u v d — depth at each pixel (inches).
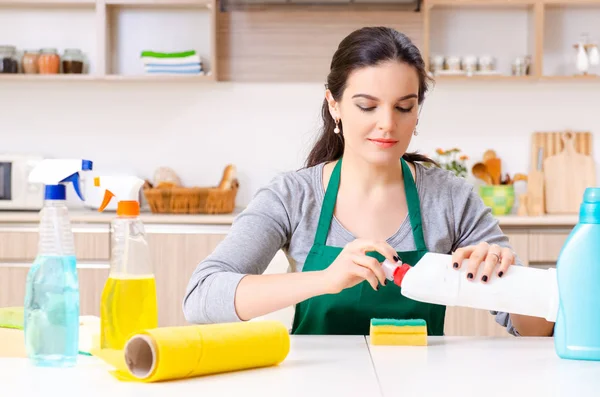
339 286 50.8
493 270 48.3
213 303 54.8
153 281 46.0
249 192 160.7
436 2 151.4
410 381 40.3
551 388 38.7
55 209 44.4
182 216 141.7
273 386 39.1
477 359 46.2
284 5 154.7
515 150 160.1
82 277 138.2
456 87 159.9
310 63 159.6
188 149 160.7
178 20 159.8
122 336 44.8
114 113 160.4
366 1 153.3
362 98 58.4
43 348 43.5
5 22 159.3
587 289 45.5
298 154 160.4
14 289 139.6
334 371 42.8
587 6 159.3
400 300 63.7
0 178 145.3
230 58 159.6
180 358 39.3
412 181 68.0
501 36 159.2
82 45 159.9
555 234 138.6
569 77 151.1
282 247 69.2
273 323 44.1
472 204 69.9
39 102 160.4
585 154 159.3
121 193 45.6
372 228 66.5
